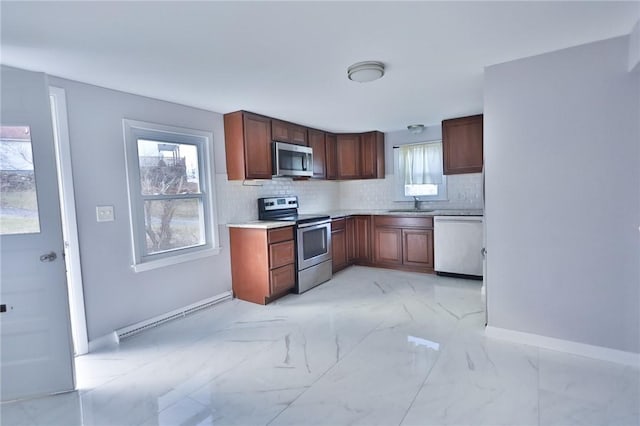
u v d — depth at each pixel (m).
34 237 2.01
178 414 1.82
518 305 2.51
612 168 2.15
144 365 2.36
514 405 1.80
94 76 2.45
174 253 3.26
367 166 5.10
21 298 2.00
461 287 3.90
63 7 1.53
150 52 2.07
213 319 3.17
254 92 2.94
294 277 3.81
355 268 4.94
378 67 2.34
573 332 2.33
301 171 4.31
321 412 1.79
